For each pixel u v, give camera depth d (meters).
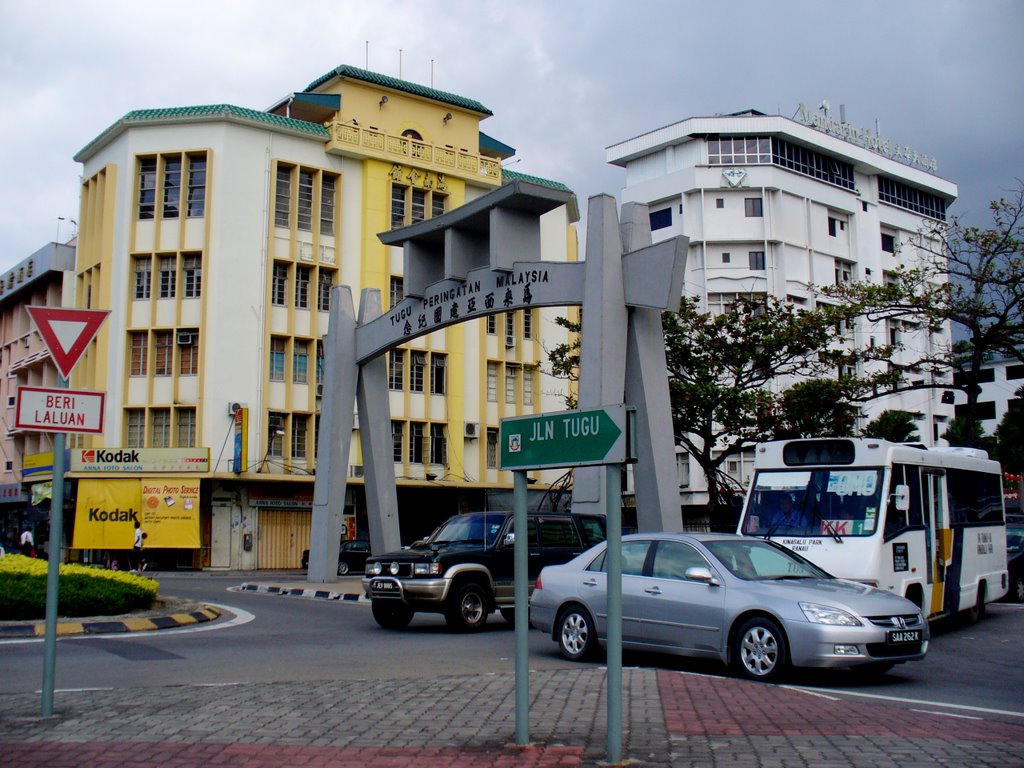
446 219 20.58
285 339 38.50
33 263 44.22
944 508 15.32
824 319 28.30
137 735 7.13
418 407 41.44
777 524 13.84
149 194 37.91
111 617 14.95
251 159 38.19
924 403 59.06
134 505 36.31
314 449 38.88
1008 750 6.74
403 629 15.09
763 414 27.98
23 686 9.46
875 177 61.75
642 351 18.36
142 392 37.09
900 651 9.86
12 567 16.06
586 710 8.06
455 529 15.82
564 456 6.38
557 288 18.77
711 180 55.56
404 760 6.35
